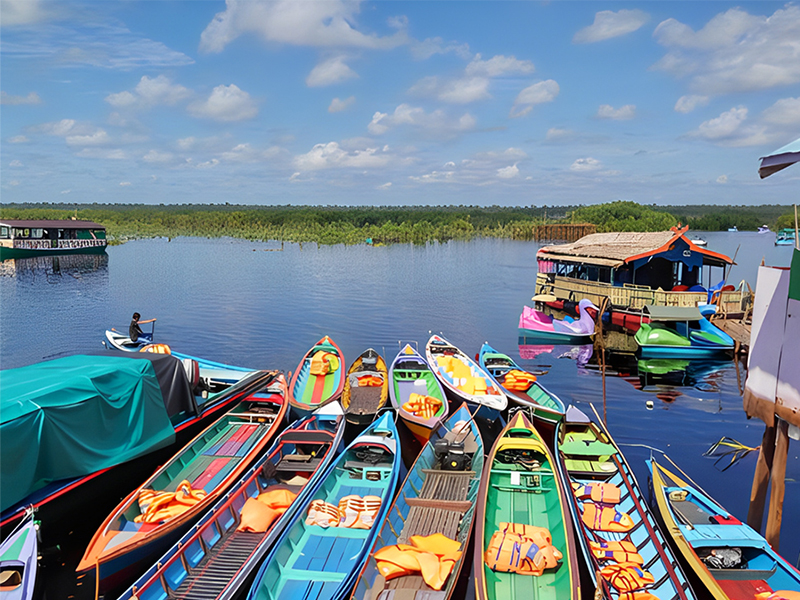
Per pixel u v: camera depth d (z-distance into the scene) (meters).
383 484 14.04
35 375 13.84
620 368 25.92
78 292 44.81
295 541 11.58
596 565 10.32
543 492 13.48
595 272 38.09
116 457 13.88
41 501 12.13
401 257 79.38
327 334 31.72
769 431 11.33
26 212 154.75
